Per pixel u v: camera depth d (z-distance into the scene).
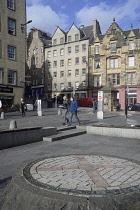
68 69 46.88
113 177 2.98
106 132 8.84
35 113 21.56
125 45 38.94
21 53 27.72
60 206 2.35
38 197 2.47
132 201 2.39
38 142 7.50
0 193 3.23
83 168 3.40
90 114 21.03
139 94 37.28
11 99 26.58
